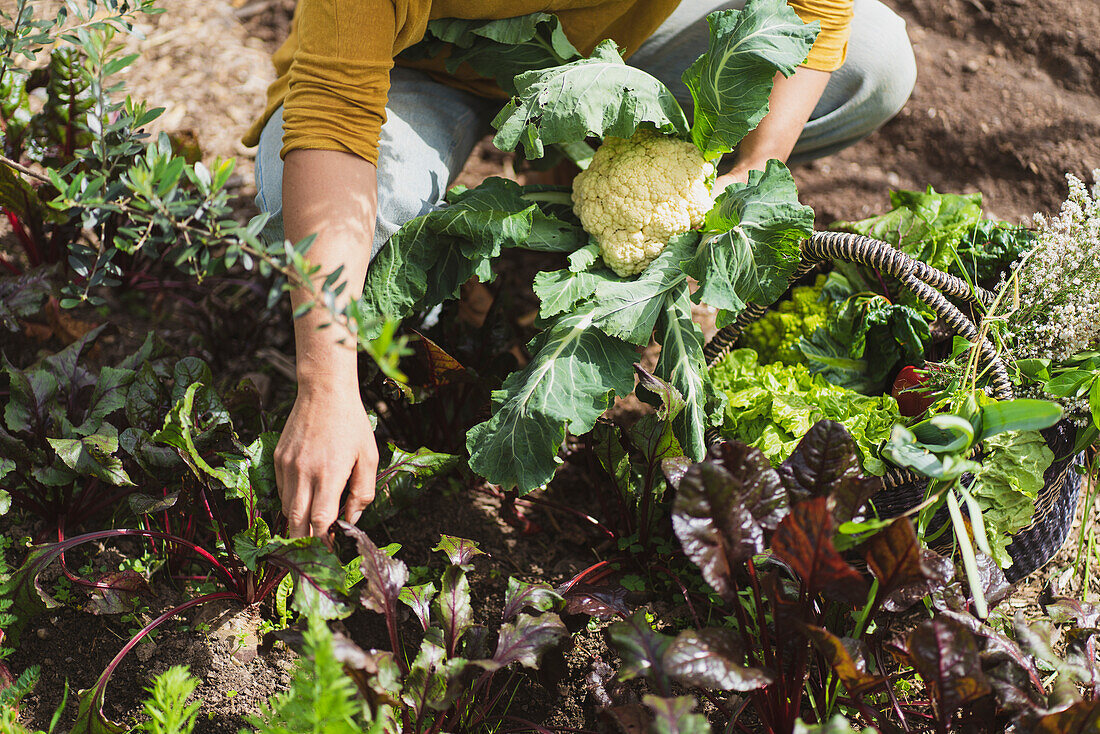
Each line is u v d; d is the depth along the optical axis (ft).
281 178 6.48
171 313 8.46
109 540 6.46
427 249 6.37
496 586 6.61
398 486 6.36
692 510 4.42
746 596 5.95
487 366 7.41
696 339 6.12
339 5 5.38
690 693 5.74
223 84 10.43
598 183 6.35
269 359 8.17
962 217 7.24
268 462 6.02
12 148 7.70
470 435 5.91
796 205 5.72
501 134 5.85
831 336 7.11
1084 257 5.86
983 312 6.27
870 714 4.61
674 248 6.28
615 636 4.51
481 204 6.35
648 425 6.13
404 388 6.30
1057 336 5.83
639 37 6.95
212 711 5.58
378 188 6.46
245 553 5.32
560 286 6.11
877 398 6.26
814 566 4.32
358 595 5.12
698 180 6.32
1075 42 10.44
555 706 5.86
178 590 6.22
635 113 6.01
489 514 7.20
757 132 6.78
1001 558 5.67
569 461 7.66
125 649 5.32
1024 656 4.84
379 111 5.64
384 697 4.33
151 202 4.22
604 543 6.88
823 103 7.84
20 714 5.58
